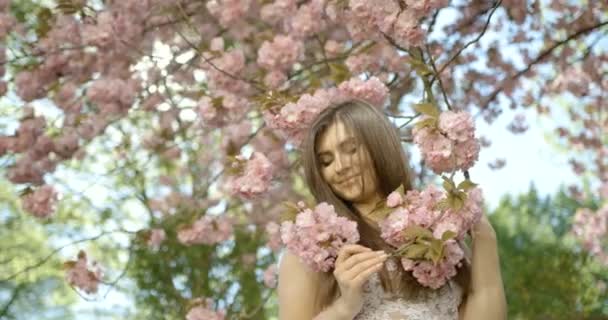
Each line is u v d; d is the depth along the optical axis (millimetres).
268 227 4930
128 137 5805
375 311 2201
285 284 2273
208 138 5910
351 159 2295
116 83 4773
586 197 7285
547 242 10359
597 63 5652
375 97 3158
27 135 4836
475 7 5039
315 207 2244
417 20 3141
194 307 4512
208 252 6312
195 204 5805
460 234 2270
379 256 2117
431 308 2223
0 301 7887
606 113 6246
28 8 5480
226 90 4109
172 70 4719
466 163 2404
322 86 3842
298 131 3000
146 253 6648
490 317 2260
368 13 3205
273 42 3967
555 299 7621
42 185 4836
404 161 2344
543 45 5375
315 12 3980
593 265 7688
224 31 4941
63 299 8992
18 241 8148
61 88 4930
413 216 2221
